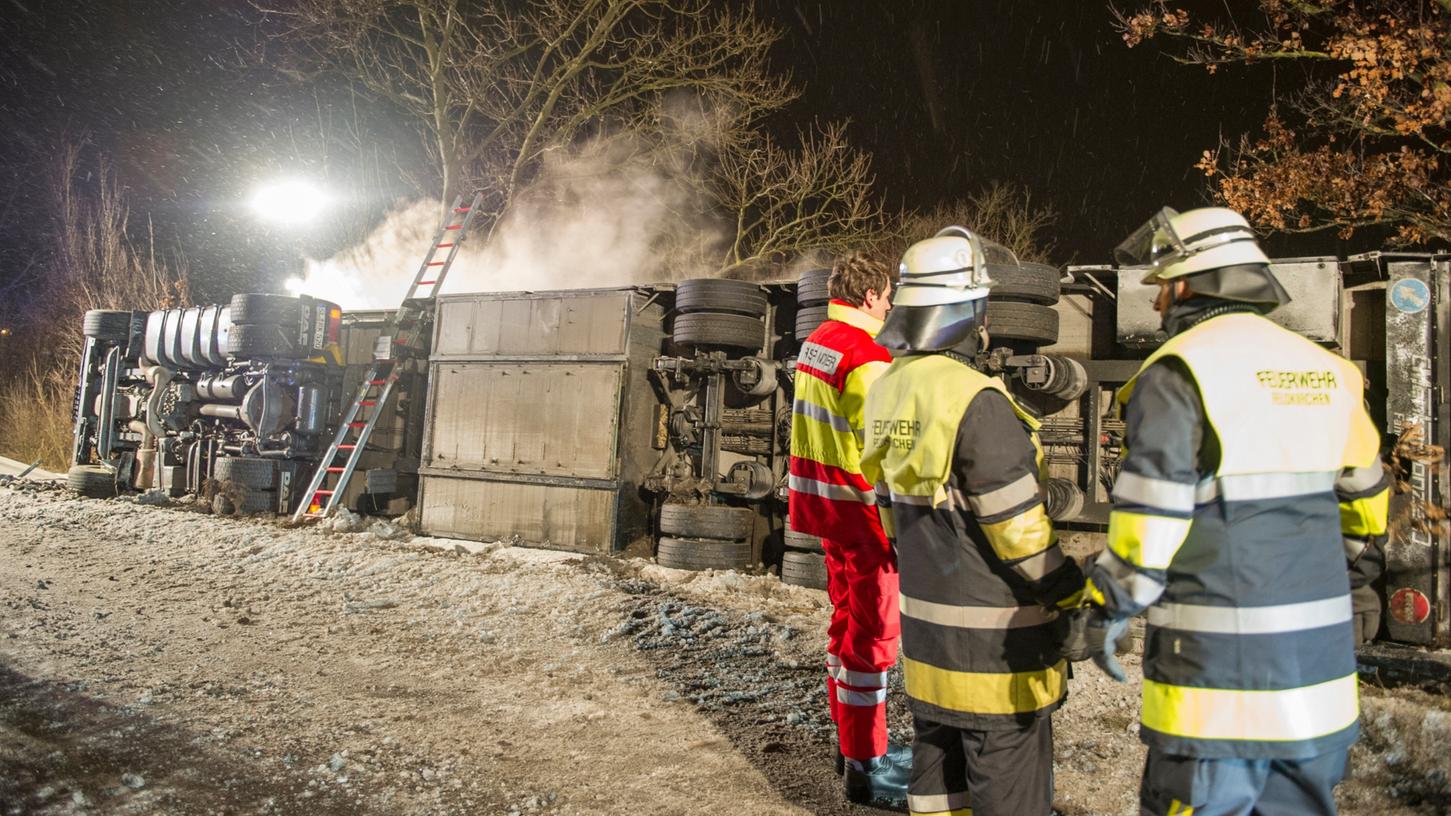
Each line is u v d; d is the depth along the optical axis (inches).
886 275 156.9
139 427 549.6
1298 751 85.4
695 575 351.6
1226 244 93.9
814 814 150.1
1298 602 87.0
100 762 162.2
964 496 109.0
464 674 224.1
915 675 114.3
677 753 176.1
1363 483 97.1
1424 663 244.8
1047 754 111.5
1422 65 421.4
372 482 466.6
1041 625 108.3
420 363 491.5
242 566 344.2
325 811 148.0
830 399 151.3
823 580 347.9
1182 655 88.3
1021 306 315.6
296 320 487.5
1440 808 145.6
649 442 406.6
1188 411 87.3
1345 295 295.9
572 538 397.7
